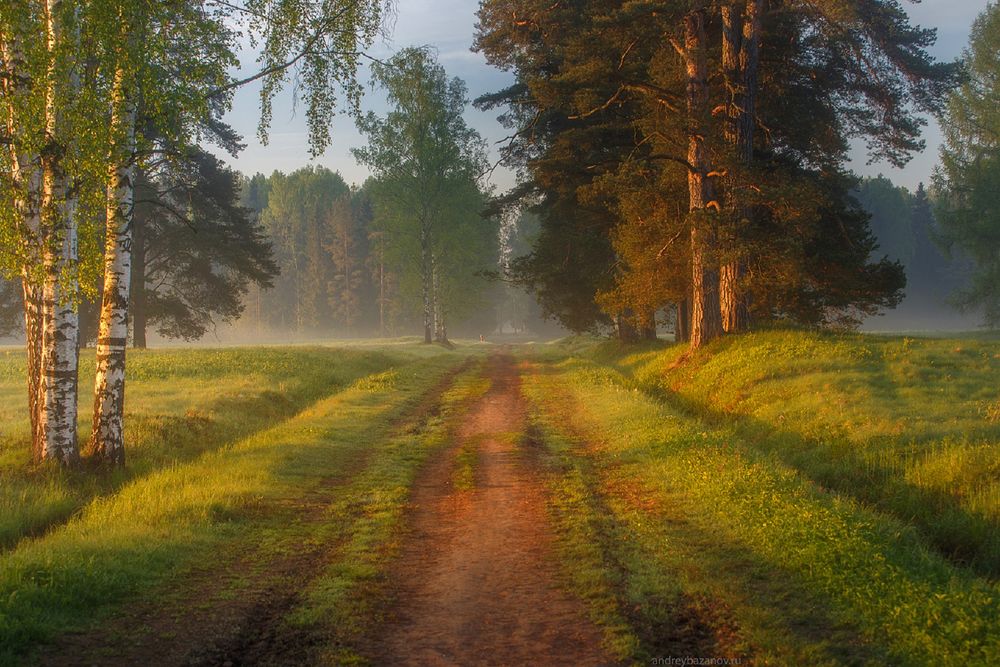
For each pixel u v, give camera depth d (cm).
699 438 1263
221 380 2430
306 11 1266
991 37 4450
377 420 1752
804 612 575
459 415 1872
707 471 1021
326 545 789
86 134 1005
